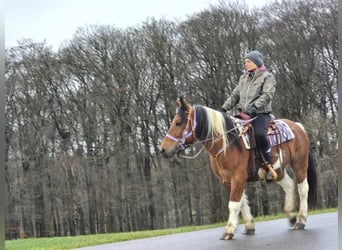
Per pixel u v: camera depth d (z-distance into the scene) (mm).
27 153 36094
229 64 33469
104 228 35719
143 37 36000
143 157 35469
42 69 36469
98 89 35906
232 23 34094
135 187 35094
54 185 36406
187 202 32656
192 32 34531
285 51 34344
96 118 36344
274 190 30359
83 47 36594
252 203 30469
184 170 32062
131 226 35188
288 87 34188
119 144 35469
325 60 34062
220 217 31469
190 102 33781
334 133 30641
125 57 35875
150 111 35781
